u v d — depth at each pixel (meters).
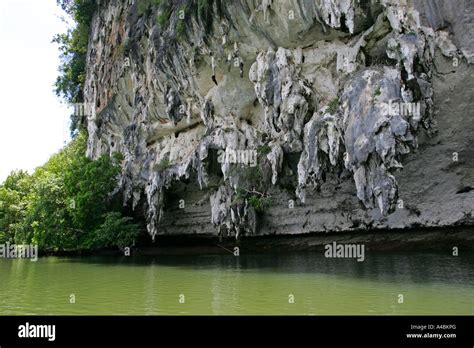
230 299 9.86
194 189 25.38
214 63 19.91
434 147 16.72
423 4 13.91
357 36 16.02
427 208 17.95
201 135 23.75
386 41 15.30
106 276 15.53
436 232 17.91
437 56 14.47
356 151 13.55
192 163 22.17
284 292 10.45
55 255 30.75
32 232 30.91
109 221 25.31
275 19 16.95
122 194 27.36
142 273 16.14
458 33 14.04
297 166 18.31
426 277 11.87
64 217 28.11
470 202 16.97
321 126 15.81
